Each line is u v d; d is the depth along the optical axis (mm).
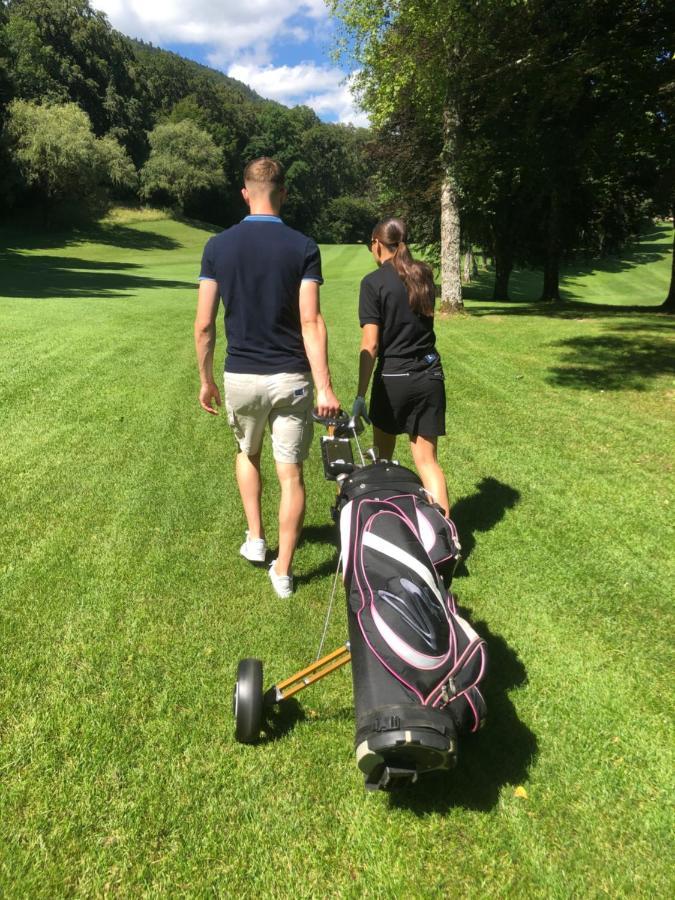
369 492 2902
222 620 3439
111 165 71250
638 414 7234
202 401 3736
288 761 2574
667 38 15625
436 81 16062
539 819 2348
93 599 3547
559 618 3537
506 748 2664
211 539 4270
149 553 4047
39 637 3217
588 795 2445
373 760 2207
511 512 4793
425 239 29734
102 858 2152
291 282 3377
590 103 18547
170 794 2398
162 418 6570
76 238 67750
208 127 108188
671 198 19344
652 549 4281
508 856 2209
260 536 3961
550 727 2773
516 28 16344
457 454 5945
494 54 16422
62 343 9758
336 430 3348
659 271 54562
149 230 77938
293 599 3654
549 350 11117
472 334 13055
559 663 3174
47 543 4090
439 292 26656
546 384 8586
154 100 113812
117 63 101812
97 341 10102
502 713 2850
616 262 59406
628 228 26859
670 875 2148
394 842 2246
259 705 2543
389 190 28859
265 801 2393
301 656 3195
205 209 98938
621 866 2176
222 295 3445
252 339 3449
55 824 2258
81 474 5141
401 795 2439
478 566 4047
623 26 16219
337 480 3193
